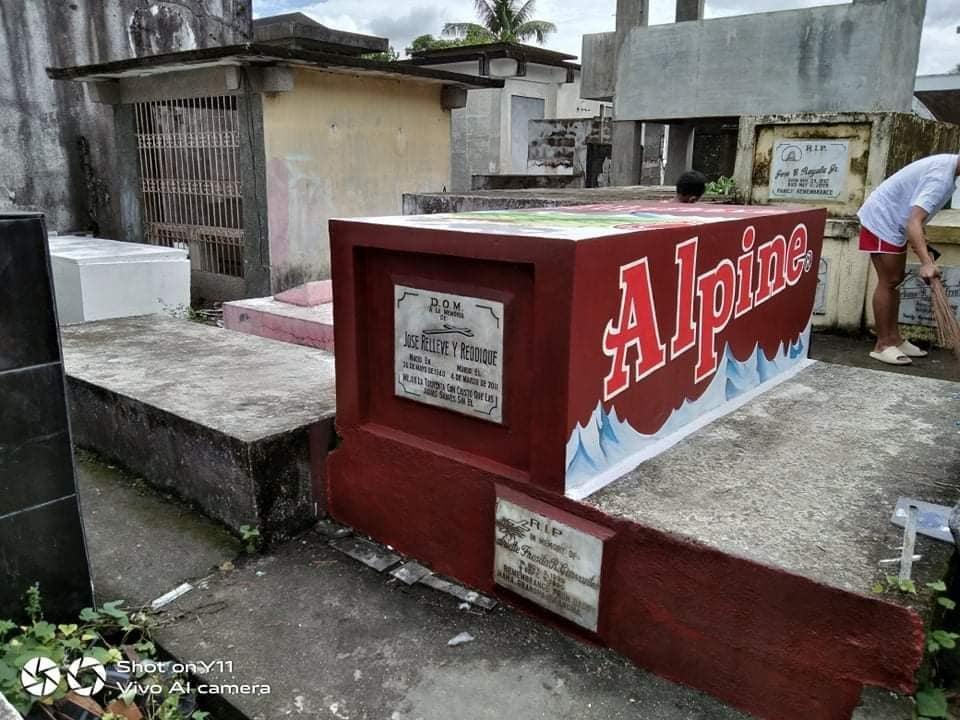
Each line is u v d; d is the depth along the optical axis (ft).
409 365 8.61
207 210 27.63
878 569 6.26
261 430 9.48
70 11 29.14
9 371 7.17
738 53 26.84
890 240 15.11
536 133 57.11
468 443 8.34
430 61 69.15
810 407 10.34
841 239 17.90
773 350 11.55
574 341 7.00
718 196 23.94
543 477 7.51
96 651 7.27
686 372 9.11
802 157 18.26
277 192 25.80
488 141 67.31
